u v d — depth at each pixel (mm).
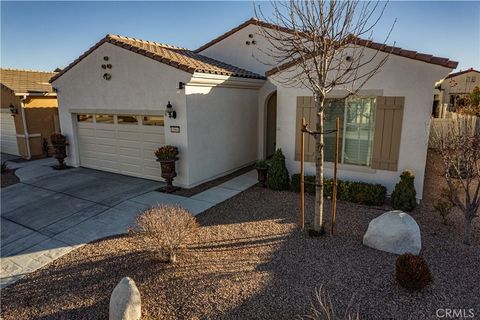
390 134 8453
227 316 4316
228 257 5832
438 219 7410
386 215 6078
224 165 11922
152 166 11227
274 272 5293
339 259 5660
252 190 10086
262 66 12961
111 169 12523
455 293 4641
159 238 5531
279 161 9852
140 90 10625
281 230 6957
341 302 4496
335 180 6457
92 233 7168
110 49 11008
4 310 4637
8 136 16906
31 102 15609
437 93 21719
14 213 8531
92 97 12047
